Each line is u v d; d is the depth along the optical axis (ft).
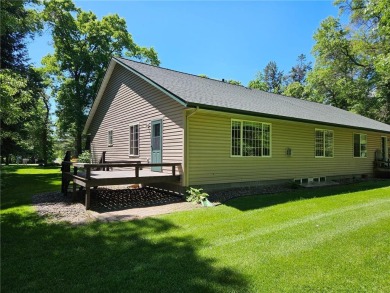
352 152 47.47
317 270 10.39
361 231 15.01
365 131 48.98
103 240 14.20
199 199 24.16
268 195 27.48
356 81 81.41
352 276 9.94
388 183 39.91
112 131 43.65
